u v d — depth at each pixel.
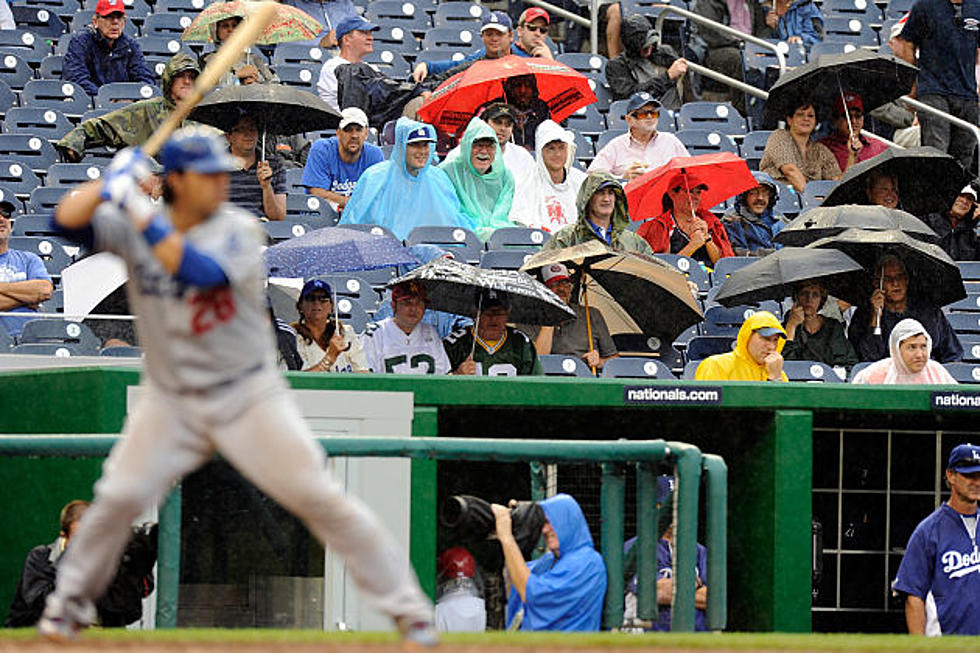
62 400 29.50
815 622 35.12
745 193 50.31
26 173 51.84
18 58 60.12
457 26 67.81
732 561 32.41
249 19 17.67
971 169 58.44
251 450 16.50
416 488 27.52
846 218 43.53
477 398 29.81
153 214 15.91
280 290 36.91
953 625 31.12
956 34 58.41
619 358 38.38
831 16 71.00
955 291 42.84
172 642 18.39
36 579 25.88
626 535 27.55
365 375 29.42
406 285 34.81
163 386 16.55
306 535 24.16
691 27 66.50
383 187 47.78
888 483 35.16
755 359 35.16
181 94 48.50
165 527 23.58
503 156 50.44
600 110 62.19
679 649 18.89
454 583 27.84
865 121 61.22
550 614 25.09
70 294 37.00
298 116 47.62
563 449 24.02
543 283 38.53
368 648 18.16
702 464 25.38
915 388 31.59
